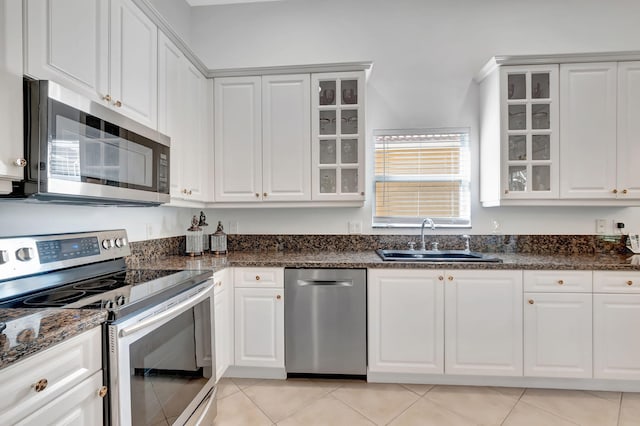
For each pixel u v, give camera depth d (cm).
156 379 124
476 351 204
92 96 133
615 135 220
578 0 256
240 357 215
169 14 254
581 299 198
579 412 183
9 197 110
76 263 145
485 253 251
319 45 274
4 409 71
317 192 240
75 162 115
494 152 236
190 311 153
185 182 212
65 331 86
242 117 244
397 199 270
